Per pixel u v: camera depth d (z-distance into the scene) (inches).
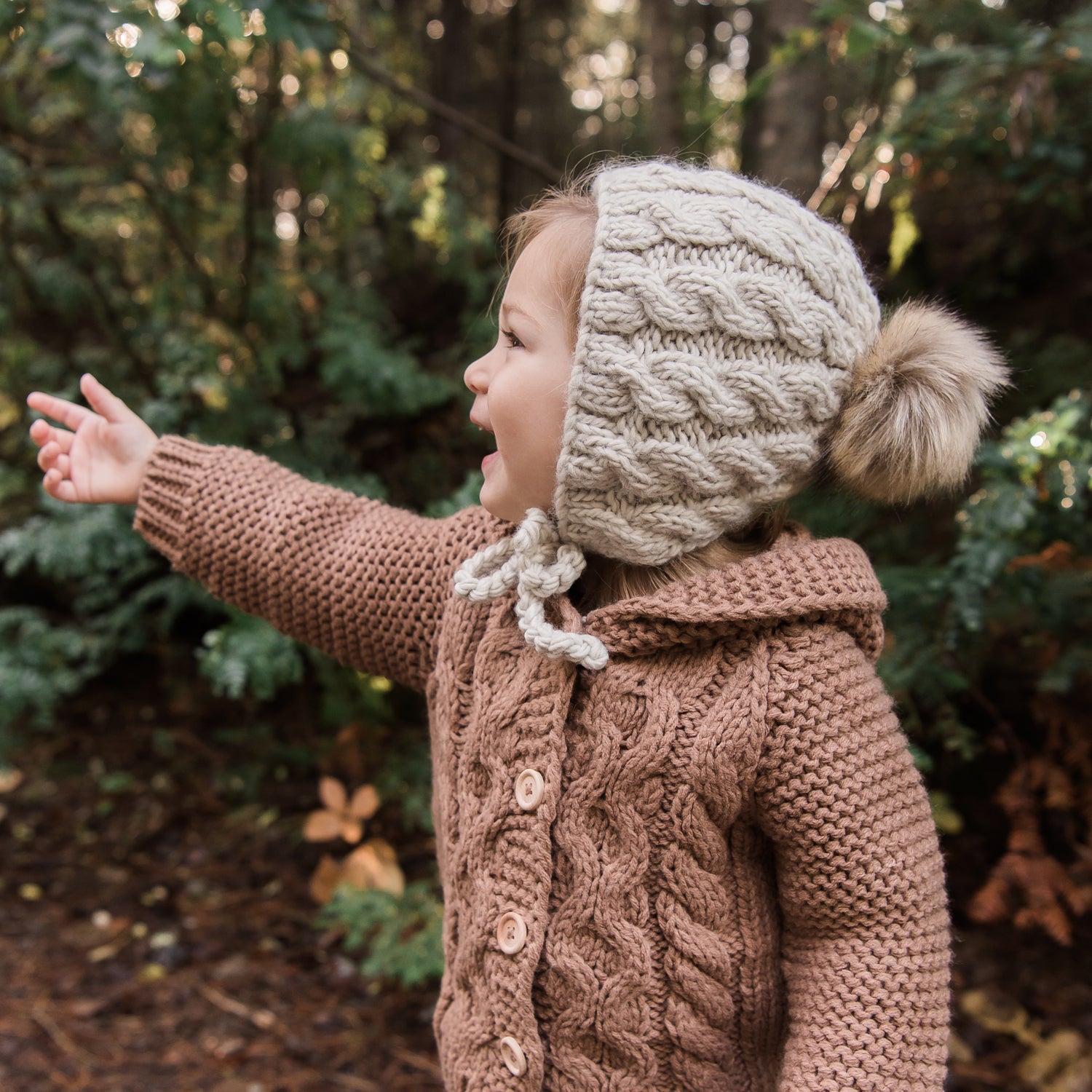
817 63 104.5
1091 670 78.6
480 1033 42.2
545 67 279.3
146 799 123.9
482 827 42.4
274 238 120.2
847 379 41.3
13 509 126.3
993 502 70.7
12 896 106.7
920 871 40.2
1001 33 98.9
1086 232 140.9
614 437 38.5
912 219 96.8
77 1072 82.2
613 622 42.0
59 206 119.2
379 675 54.0
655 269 37.8
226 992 92.7
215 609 113.0
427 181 116.5
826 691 40.2
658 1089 41.3
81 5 74.9
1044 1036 85.4
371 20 153.3
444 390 116.8
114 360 124.3
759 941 42.0
